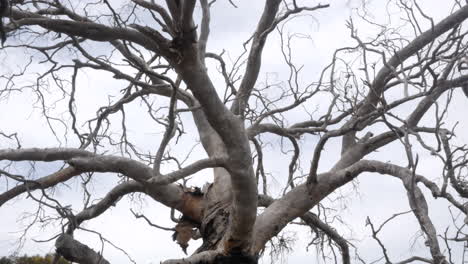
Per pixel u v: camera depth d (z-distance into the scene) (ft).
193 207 42.93
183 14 28.45
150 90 46.06
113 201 43.68
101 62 34.94
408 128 34.94
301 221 49.80
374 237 33.71
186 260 37.01
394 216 34.65
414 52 44.70
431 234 34.17
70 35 33.58
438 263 33.35
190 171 33.63
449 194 34.86
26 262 44.47
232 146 33.71
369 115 36.52
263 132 45.24
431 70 35.55
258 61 42.88
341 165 46.60
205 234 42.09
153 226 42.14
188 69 30.45
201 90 31.35
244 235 37.83
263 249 42.91
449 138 34.76
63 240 39.68
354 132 47.37
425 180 37.24
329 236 48.47
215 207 42.16
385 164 40.11
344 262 48.78
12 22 32.91
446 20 45.09
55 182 41.98
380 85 42.93
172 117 33.53
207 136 45.37
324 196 41.42
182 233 43.19
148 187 41.93
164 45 29.60
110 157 38.81
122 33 33.35
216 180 43.60
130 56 32.86
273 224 40.52
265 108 43.21
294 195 41.32
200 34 41.57
